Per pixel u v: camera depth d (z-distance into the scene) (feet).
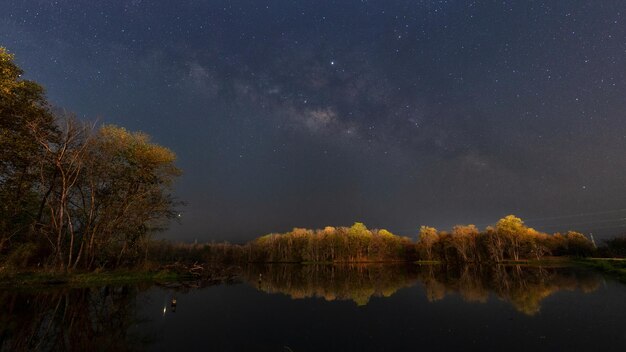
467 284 121.39
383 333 52.37
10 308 65.77
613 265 156.15
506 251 320.91
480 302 79.20
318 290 111.45
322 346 45.70
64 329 52.54
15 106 88.79
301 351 43.62
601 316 58.85
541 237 321.73
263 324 58.95
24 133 95.66
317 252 385.29
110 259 137.08
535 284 112.37
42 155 102.37
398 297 92.02
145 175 125.18
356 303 82.69
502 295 89.51
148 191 126.52
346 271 225.76
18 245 104.78
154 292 98.43
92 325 55.57
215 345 45.80
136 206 126.31
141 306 74.84
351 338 49.65
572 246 310.45
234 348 44.55
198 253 328.49
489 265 264.11
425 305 77.92
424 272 201.16
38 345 44.47
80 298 79.51
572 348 41.55
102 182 122.72
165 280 128.16
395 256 393.70
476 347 43.55
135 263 144.25
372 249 389.80
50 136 103.45
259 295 97.71
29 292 84.89
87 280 107.34
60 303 72.59
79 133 109.09
